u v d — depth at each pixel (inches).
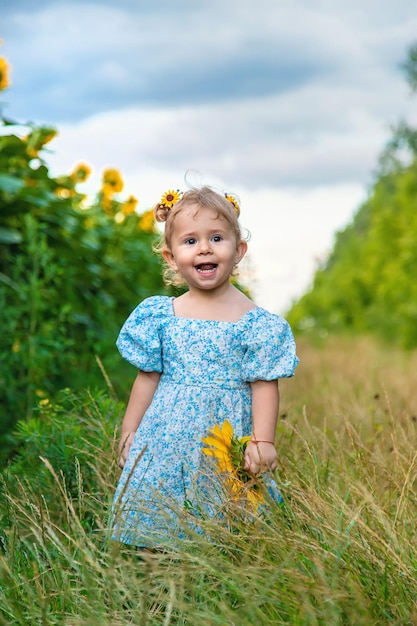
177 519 113.0
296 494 112.9
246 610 90.9
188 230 124.4
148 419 124.2
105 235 253.0
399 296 693.3
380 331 749.9
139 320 128.6
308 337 818.8
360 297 892.0
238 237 128.4
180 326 125.3
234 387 123.7
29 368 179.5
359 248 1033.5
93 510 118.8
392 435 132.8
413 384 246.4
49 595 95.3
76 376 198.2
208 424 121.4
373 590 95.3
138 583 96.5
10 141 213.0
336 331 926.4
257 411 123.8
